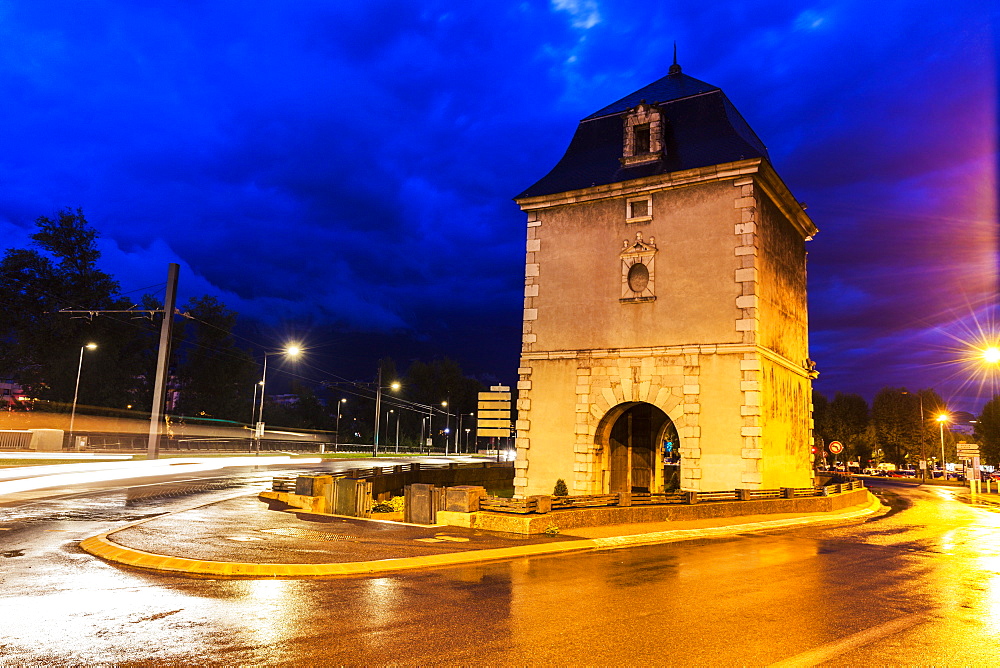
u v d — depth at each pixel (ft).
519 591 30.45
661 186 82.48
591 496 56.54
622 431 89.92
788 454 84.53
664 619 25.81
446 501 51.85
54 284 213.46
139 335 242.17
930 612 28.02
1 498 64.18
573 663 20.17
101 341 219.61
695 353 77.56
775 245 86.63
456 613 25.89
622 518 56.75
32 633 21.72
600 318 84.48
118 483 84.79
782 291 88.43
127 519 51.52
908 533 60.80
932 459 269.64
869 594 31.60
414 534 45.88
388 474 86.63
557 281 88.38
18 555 35.99
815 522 68.95
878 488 159.84
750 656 21.27
